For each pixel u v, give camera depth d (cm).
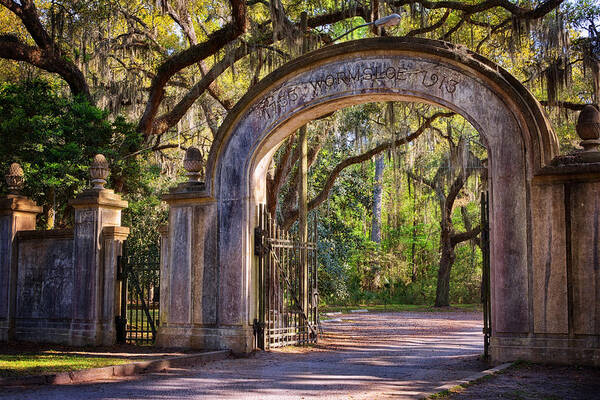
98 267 1328
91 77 2412
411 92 1148
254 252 1274
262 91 1261
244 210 1259
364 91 1178
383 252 4150
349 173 3161
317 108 1230
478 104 1098
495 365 1036
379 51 1173
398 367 1041
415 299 4125
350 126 2214
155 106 1956
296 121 1262
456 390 762
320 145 2303
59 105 1744
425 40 1135
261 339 1258
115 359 1057
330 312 2995
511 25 1819
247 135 1274
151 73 2330
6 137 1656
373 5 1792
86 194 1366
